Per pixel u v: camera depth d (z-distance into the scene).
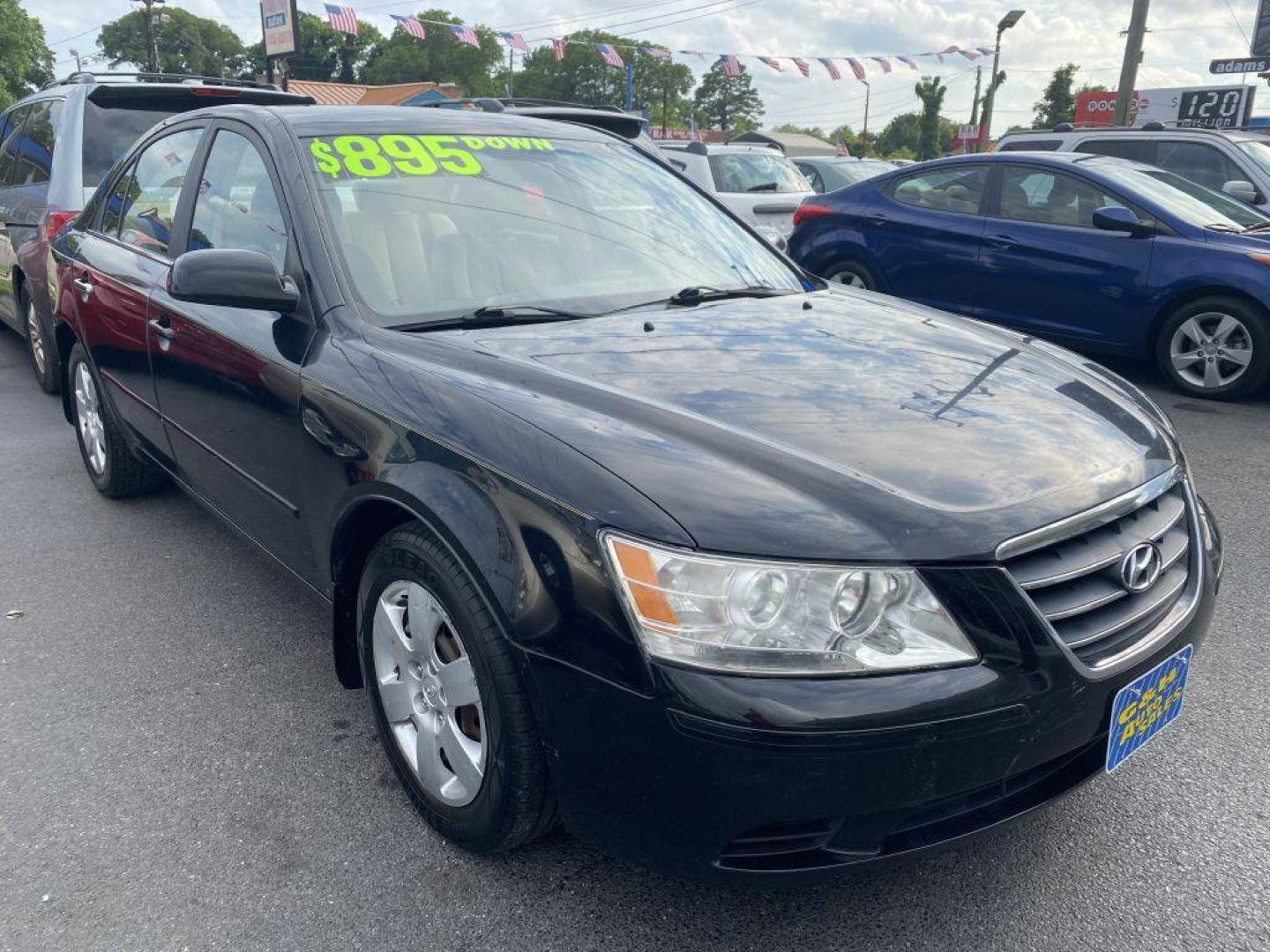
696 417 2.09
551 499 1.89
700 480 1.86
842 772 1.71
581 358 2.39
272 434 2.71
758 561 1.73
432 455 2.12
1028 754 1.84
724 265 3.29
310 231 2.74
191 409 3.24
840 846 1.81
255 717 2.87
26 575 3.81
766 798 1.72
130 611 3.52
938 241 7.28
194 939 2.06
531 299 2.80
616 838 1.90
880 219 7.62
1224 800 2.48
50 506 4.53
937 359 2.58
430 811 2.32
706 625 1.73
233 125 3.29
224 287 2.54
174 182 3.63
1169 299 6.30
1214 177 8.85
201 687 3.04
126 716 2.88
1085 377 2.67
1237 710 2.88
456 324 2.62
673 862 1.84
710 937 2.06
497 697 1.98
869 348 2.62
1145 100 22.94
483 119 3.43
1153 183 6.78
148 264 3.62
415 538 2.17
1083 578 1.96
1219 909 2.13
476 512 1.99
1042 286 6.81
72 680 3.07
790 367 2.42
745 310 2.90
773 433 2.05
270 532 2.93
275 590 3.70
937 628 1.77
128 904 2.16
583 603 1.82
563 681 1.85
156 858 2.30
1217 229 6.29
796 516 1.79
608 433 2.00
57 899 2.17
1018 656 1.79
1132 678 1.98
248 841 2.35
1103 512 1.98
